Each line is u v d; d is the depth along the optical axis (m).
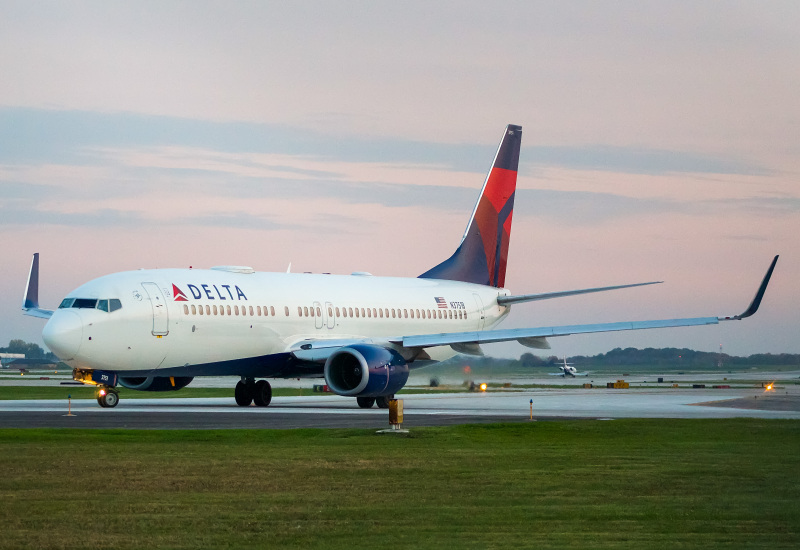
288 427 70.56
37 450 54.72
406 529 34.00
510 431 66.38
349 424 73.62
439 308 125.25
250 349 102.69
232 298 101.50
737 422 73.19
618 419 74.62
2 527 33.97
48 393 132.88
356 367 99.56
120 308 92.75
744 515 36.72
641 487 43.00
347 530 33.78
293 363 107.31
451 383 155.62
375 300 117.62
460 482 44.06
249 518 35.66
